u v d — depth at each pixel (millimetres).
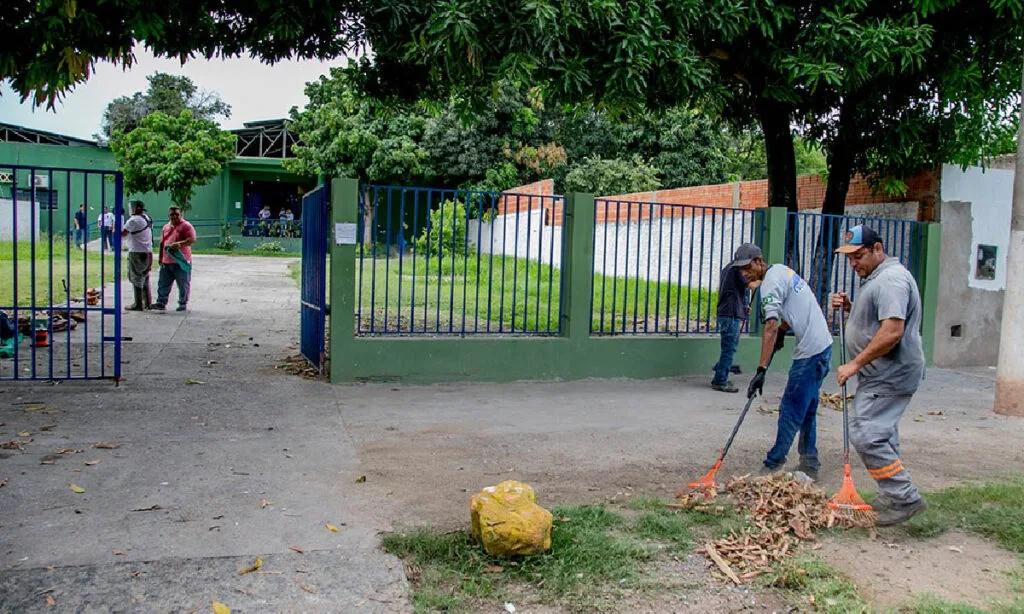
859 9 9039
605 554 3992
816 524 4520
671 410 7609
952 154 10422
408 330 9141
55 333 10234
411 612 3406
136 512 4398
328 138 29641
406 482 5129
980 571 4004
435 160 29750
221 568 3729
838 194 11383
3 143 31703
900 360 4484
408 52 7750
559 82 7805
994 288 11398
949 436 6910
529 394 8125
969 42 9867
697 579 3826
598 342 8977
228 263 24625
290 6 7375
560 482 5270
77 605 3330
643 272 17766
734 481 5117
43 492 4648
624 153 30891
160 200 34750
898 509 4453
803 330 5402
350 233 8047
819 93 10633
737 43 9516
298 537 4133
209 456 5496
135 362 8664
